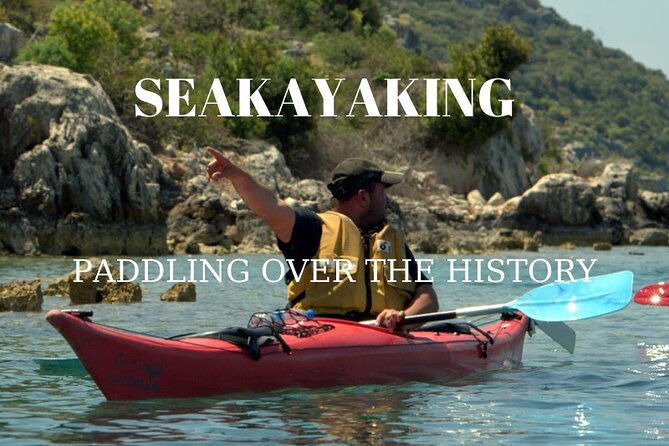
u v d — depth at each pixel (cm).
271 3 7225
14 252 2728
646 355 931
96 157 2869
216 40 5534
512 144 5488
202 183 3291
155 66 4859
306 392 683
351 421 609
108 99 3106
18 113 2859
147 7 6266
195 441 554
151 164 3122
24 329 1088
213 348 662
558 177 4238
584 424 611
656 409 660
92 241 2828
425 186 4622
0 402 666
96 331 621
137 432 573
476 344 809
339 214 742
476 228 4156
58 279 1535
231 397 659
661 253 3616
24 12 5106
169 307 1373
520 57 5544
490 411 648
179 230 3045
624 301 779
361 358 713
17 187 2800
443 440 564
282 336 698
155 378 639
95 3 4941
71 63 3741
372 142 4966
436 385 737
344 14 7412
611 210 4662
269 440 558
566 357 917
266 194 684
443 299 1555
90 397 686
